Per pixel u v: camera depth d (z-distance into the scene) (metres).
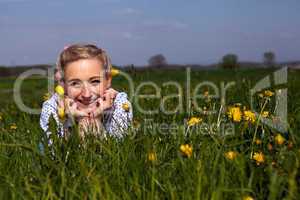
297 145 3.27
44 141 3.42
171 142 3.79
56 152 3.34
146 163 3.13
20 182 2.94
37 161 3.22
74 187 2.69
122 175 3.04
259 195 2.77
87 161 3.31
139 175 2.97
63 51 4.12
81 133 3.83
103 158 3.38
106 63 4.18
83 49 4.06
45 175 3.08
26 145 3.25
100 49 4.16
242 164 2.81
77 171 3.13
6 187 2.88
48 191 2.77
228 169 2.99
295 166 2.80
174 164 3.14
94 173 2.95
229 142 3.57
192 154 3.18
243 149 3.57
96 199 2.65
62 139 3.42
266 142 3.66
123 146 3.51
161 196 2.75
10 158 3.50
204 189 2.62
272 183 2.43
